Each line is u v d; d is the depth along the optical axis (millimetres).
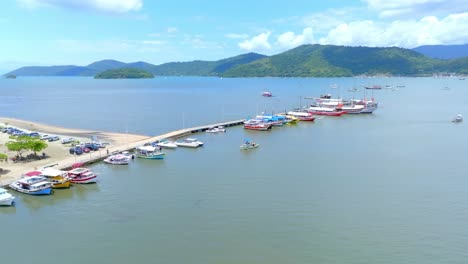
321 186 83188
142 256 55062
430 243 57781
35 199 78375
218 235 60875
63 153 113250
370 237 59656
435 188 81188
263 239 59375
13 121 190625
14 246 58562
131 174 95625
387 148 121188
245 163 104438
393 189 80750
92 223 66250
